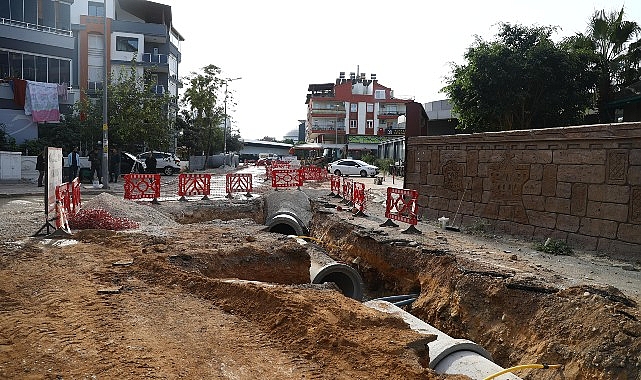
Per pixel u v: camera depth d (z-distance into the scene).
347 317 6.25
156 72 49.38
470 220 15.68
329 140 79.88
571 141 12.13
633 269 9.67
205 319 6.21
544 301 7.56
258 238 11.71
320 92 85.56
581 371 6.20
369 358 5.23
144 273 8.19
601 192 11.31
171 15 52.31
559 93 22.52
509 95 22.66
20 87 31.62
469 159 15.85
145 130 32.72
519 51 22.88
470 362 5.87
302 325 5.84
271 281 10.05
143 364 4.81
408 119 19.58
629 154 10.70
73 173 23.17
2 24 31.17
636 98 20.88
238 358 5.13
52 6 33.84
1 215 14.38
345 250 13.95
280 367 4.98
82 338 5.38
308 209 20.34
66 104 35.00
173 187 26.64
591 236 11.52
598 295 7.07
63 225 11.36
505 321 7.87
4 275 7.87
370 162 52.22
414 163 19.05
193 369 4.80
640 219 10.41
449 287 9.32
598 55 23.03
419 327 6.77
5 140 30.00
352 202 19.61
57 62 34.06
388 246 12.05
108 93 33.25
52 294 6.90
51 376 4.51
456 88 24.78
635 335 6.07
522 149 13.70
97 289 7.17
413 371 4.96
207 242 10.95
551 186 12.70
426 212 18.16
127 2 49.59
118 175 28.70
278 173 25.12
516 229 13.80
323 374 4.88
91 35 45.66
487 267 9.31
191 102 48.06
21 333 5.48
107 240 10.69
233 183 21.53
